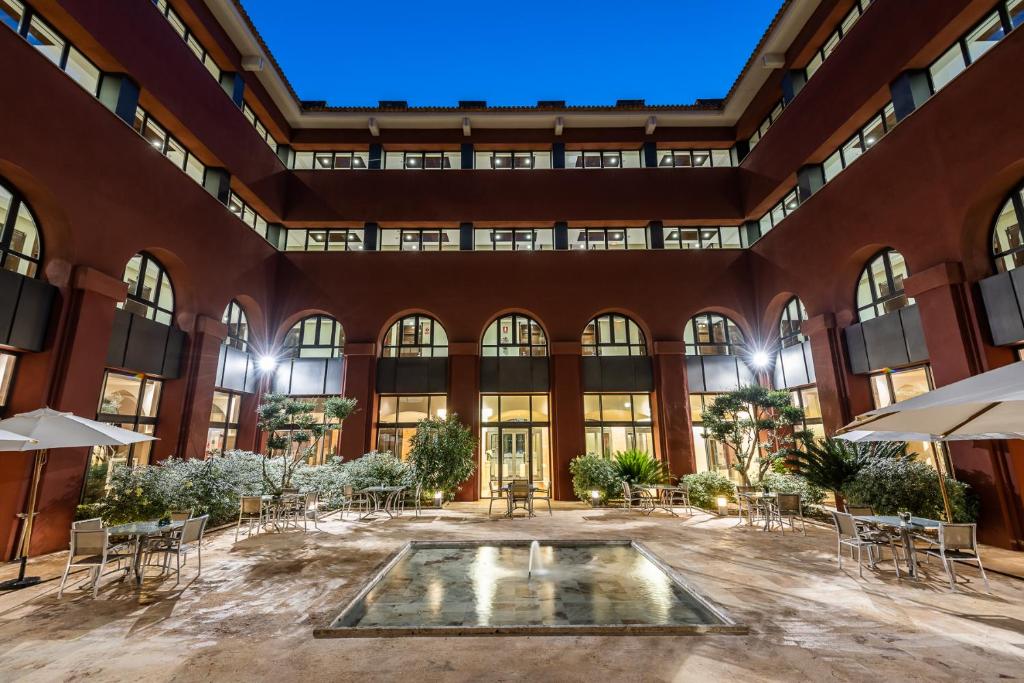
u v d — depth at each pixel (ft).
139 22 34.94
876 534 23.65
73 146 29.22
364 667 12.83
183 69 39.73
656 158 59.98
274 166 55.01
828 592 19.04
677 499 47.50
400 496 44.34
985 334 29.32
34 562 24.75
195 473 34.19
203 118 42.24
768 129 52.42
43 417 19.16
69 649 14.05
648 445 53.93
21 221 28.04
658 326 54.95
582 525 34.94
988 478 28.53
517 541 28.09
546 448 54.44
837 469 33.76
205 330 41.50
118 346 33.45
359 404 51.93
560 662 13.01
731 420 42.60
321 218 57.00
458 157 60.70
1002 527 27.63
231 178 47.67
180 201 39.11
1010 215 29.55
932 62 34.58
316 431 40.11
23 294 26.53
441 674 12.44
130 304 36.29
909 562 21.33
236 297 49.32
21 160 26.02
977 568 22.71
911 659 13.24
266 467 40.04
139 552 20.95
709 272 56.29
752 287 56.03
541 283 55.93
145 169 35.24
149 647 14.16
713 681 12.05
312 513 37.09
